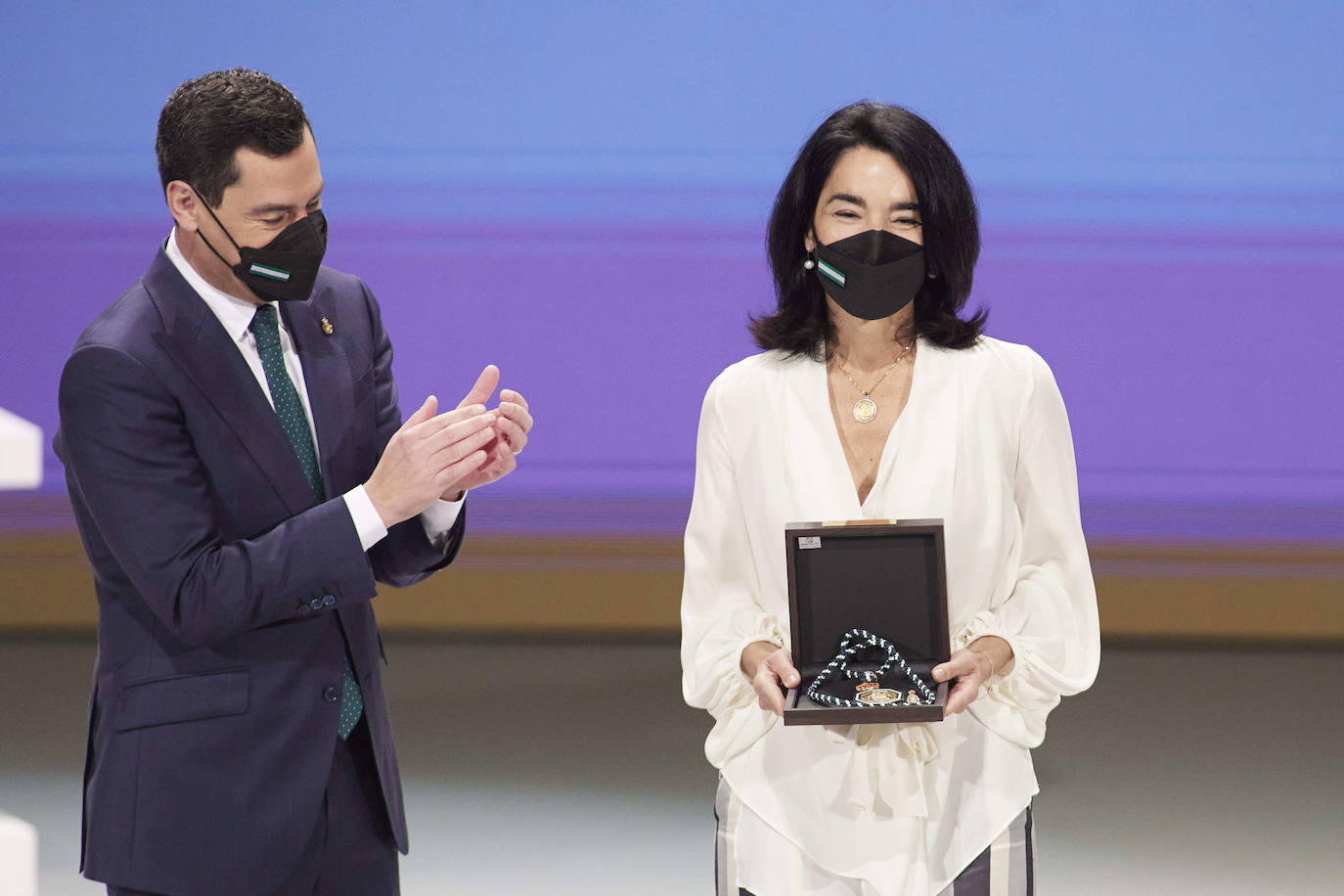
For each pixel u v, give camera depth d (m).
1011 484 5.51
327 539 5.33
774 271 5.71
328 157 19.12
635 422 19.55
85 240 19.44
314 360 5.90
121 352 5.36
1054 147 18.75
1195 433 19.14
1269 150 18.61
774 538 5.51
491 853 12.51
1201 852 12.43
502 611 20.20
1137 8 18.53
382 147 19.09
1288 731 16.23
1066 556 5.47
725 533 5.67
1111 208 18.78
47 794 13.98
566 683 18.23
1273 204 18.66
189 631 5.32
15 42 19.20
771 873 5.38
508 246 19.17
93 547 5.66
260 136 5.26
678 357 19.34
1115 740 15.89
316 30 19.06
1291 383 18.95
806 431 5.51
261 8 19.08
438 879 11.90
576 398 19.53
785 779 5.43
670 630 19.95
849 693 5.08
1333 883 11.67
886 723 5.02
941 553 5.05
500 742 15.83
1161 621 19.53
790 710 4.85
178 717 5.49
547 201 19.12
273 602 5.32
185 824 5.48
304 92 19.11
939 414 5.43
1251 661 19.02
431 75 19.03
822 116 18.86
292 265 5.41
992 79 18.73
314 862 5.77
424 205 19.14
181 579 5.30
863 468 5.55
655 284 19.19
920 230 5.36
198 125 5.27
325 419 5.86
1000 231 18.89
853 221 5.32
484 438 5.40
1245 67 18.53
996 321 19.03
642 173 19.06
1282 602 19.36
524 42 18.98
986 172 18.83
